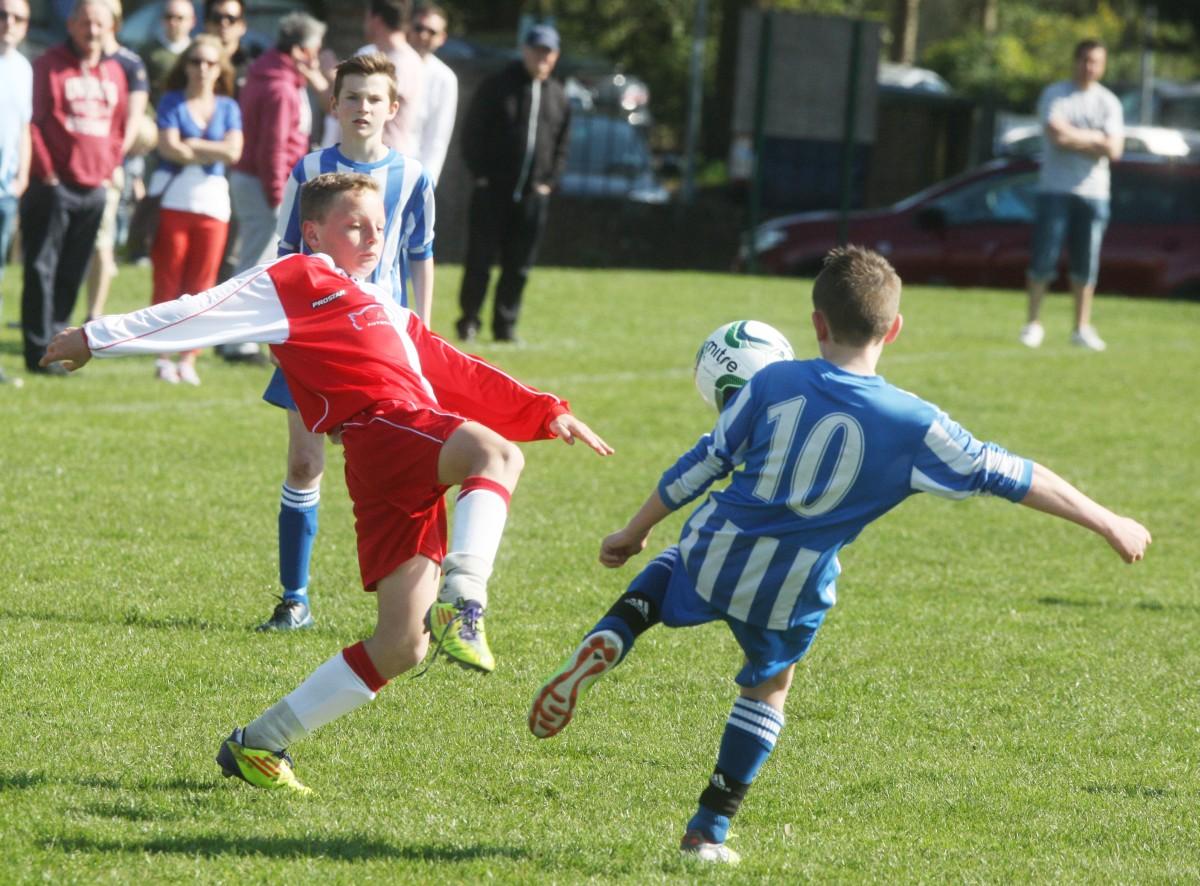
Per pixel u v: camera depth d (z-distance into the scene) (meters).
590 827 15.41
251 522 27.36
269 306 16.02
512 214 48.22
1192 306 73.19
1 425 33.31
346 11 64.19
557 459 34.78
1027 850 15.44
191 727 17.72
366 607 22.98
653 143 157.75
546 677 20.30
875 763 17.94
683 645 22.14
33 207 38.34
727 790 14.52
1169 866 15.12
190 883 13.37
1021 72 165.38
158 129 37.94
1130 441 40.50
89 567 23.91
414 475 15.13
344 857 14.18
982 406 43.69
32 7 79.88
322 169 21.09
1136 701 20.66
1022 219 78.94
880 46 81.94
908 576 26.89
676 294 65.06
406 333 16.33
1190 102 131.12
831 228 81.12
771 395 14.16
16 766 16.14
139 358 43.22
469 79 75.88
